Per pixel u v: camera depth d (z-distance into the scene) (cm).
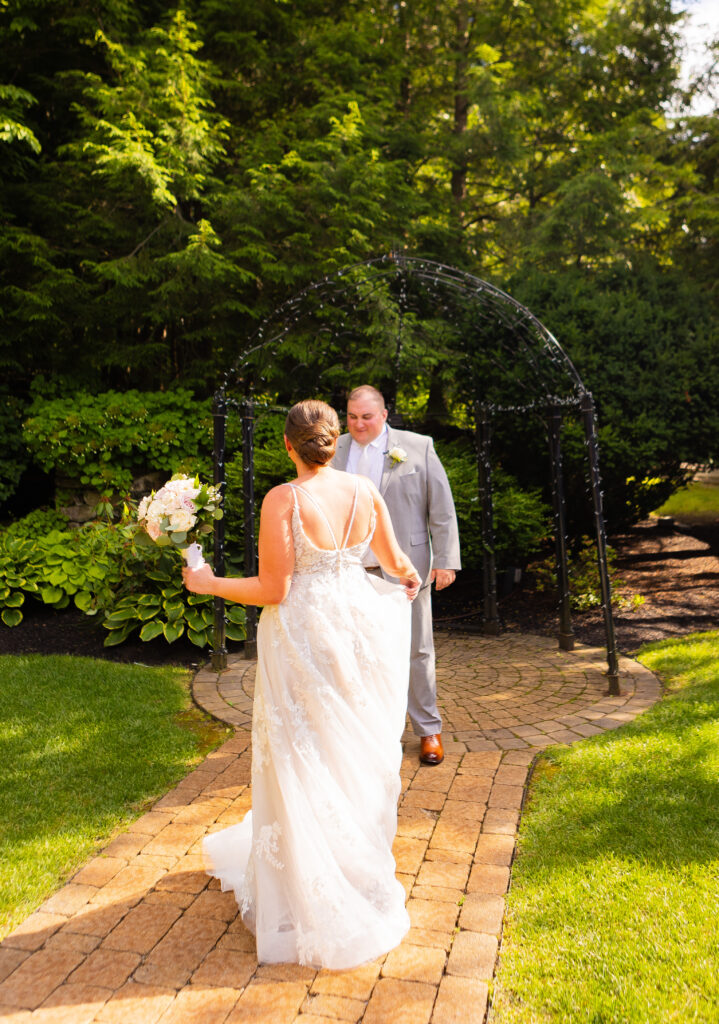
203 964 215
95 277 788
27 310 724
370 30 953
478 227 1172
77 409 733
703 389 634
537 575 727
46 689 429
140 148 647
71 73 727
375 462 345
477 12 1077
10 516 837
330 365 805
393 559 250
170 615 507
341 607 223
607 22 1105
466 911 237
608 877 249
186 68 720
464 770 337
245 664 493
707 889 240
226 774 333
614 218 961
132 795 313
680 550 816
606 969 208
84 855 270
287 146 824
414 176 998
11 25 705
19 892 246
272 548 215
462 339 725
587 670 477
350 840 218
